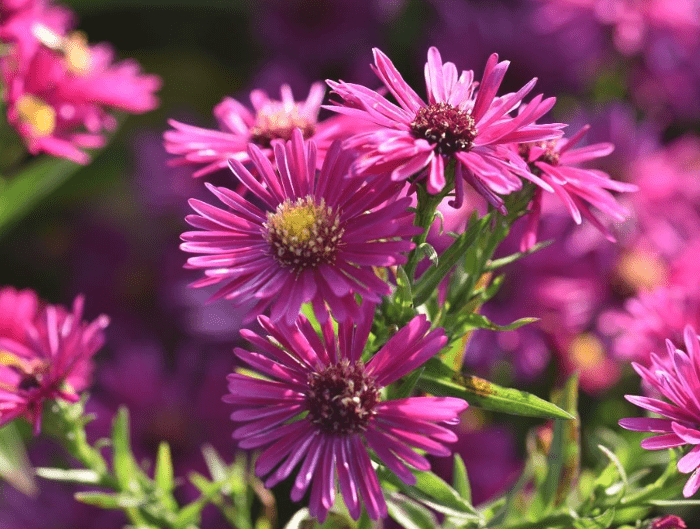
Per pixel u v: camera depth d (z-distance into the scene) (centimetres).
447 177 21
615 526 24
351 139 20
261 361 21
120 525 37
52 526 37
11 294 29
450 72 23
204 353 39
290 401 21
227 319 39
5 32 31
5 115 31
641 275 37
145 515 27
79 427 26
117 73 34
